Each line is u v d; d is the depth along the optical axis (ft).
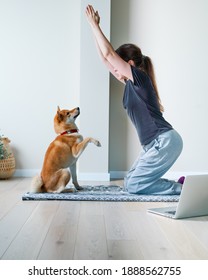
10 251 6.51
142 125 12.29
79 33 16.14
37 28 16.10
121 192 12.23
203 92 16.26
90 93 15.56
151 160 11.86
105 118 15.61
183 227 8.23
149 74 13.78
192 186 8.92
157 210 9.63
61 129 11.84
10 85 16.17
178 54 16.22
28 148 16.28
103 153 15.65
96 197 11.14
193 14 16.20
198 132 16.33
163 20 16.16
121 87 16.17
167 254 6.44
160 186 11.92
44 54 16.17
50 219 8.79
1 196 11.62
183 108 16.28
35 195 11.16
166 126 12.19
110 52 12.44
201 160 16.34
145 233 7.72
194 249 6.72
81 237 7.38
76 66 16.17
